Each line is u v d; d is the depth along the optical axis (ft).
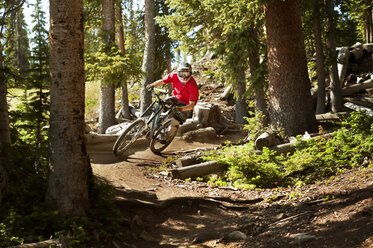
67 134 15.66
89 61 48.26
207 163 28.48
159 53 66.90
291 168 25.17
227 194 23.72
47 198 15.64
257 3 36.27
